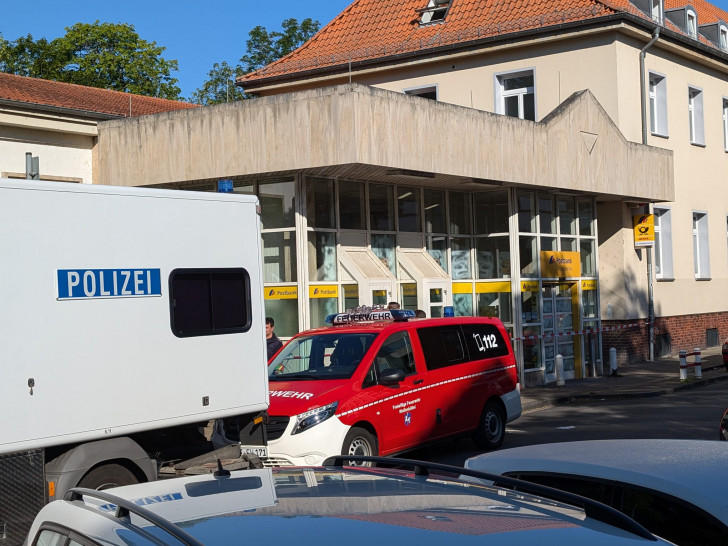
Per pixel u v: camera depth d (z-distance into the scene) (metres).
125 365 7.84
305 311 16.25
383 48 27.55
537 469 4.26
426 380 11.83
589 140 21.44
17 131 17.84
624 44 24.97
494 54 26.12
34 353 7.22
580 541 2.47
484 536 2.42
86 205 7.66
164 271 8.22
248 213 9.04
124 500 2.84
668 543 2.62
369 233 18.00
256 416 9.05
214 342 8.59
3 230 7.11
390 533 2.41
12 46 42.56
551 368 21.62
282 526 2.50
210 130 16.61
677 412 16.27
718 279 30.78
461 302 20.55
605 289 25.42
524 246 20.84
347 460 3.77
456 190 20.41
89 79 42.25
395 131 16.00
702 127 30.02
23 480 7.09
